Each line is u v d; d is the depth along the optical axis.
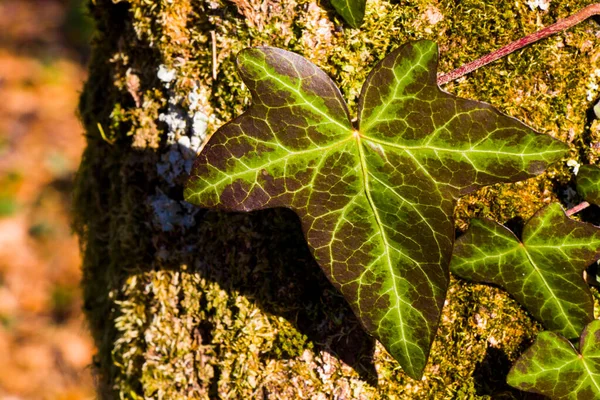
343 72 0.22
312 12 0.22
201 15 0.22
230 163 0.20
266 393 0.22
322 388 0.22
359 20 0.21
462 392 0.22
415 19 0.22
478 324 0.22
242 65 0.20
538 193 0.22
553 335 0.20
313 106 0.20
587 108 0.22
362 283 0.20
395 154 0.20
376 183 0.20
